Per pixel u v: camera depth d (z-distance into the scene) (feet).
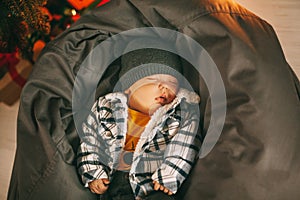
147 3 4.38
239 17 4.25
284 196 3.92
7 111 5.82
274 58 4.10
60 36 4.61
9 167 5.41
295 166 3.91
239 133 4.10
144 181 4.48
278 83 4.03
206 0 4.29
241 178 3.97
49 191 4.44
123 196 4.57
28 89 4.53
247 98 4.07
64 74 4.64
